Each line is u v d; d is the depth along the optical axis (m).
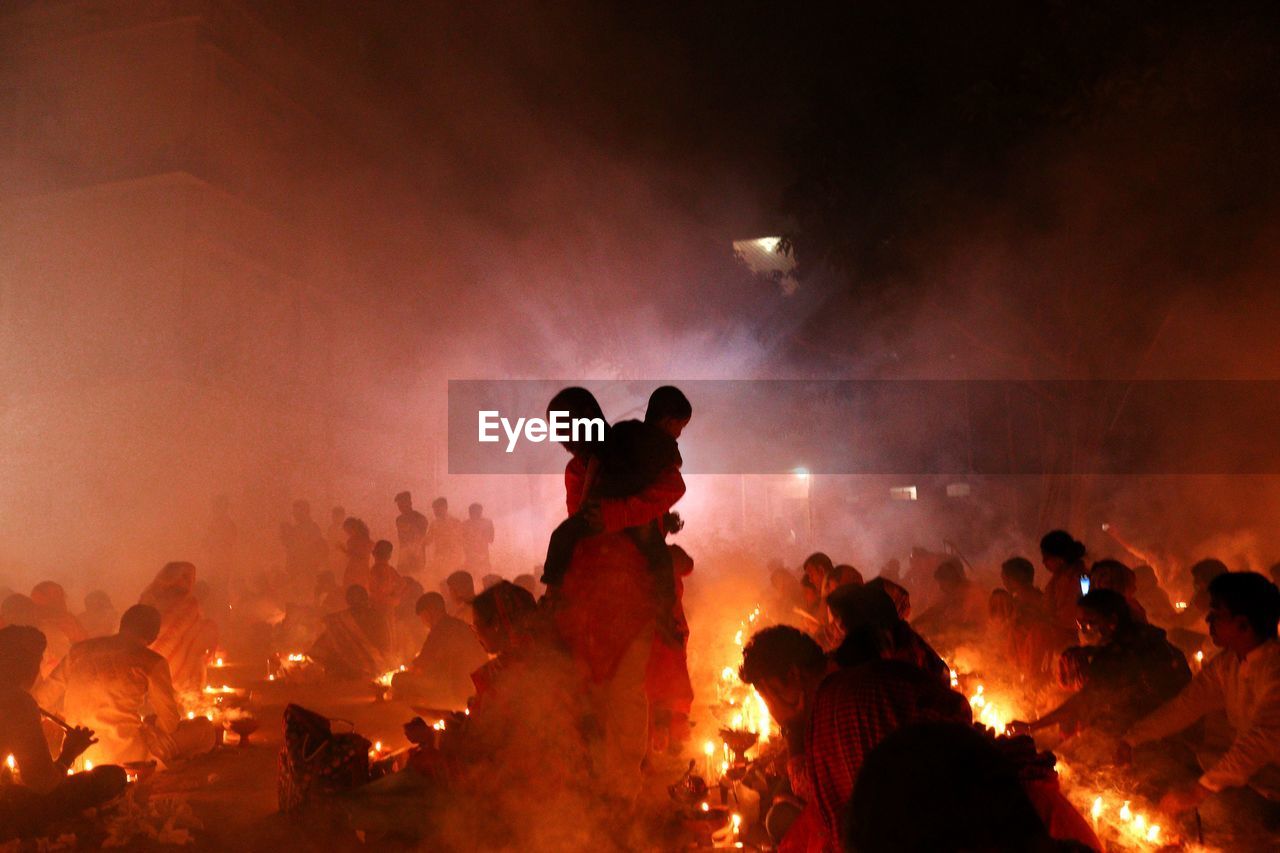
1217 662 5.77
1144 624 6.46
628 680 5.86
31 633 6.24
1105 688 6.22
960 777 1.69
